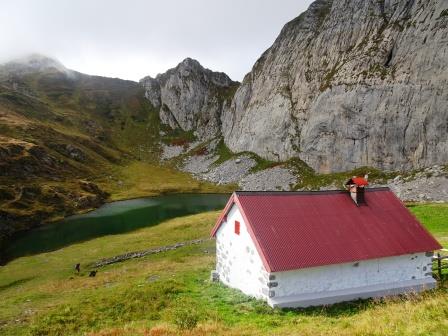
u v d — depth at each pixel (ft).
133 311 88.58
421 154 320.70
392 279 93.81
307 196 99.55
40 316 92.07
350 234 93.20
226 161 505.25
